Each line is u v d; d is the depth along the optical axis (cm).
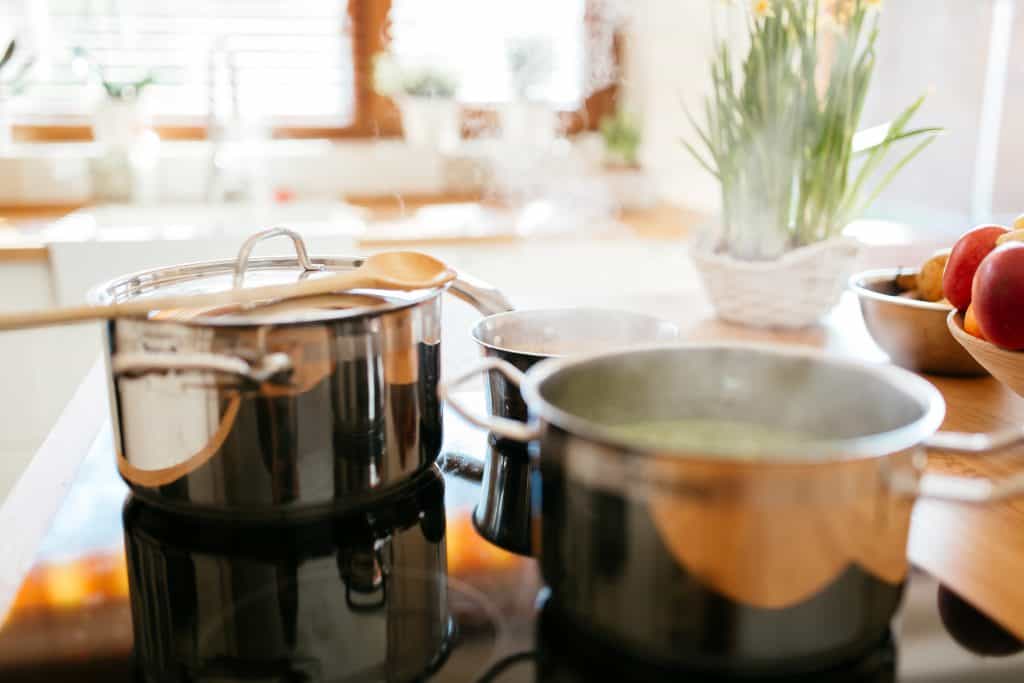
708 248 115
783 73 110
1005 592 48
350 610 48
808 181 111
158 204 236
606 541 39
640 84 278
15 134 251
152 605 48
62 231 189
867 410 47
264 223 217
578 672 42
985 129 177
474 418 44
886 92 202
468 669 42
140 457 54
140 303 51
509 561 53
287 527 57
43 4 245
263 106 267
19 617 47
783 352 50
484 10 270
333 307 57
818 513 36
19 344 163
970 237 73
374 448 55
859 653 42
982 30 175
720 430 50
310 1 262
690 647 38
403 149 261
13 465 166
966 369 85
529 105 260
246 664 43
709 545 36
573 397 48
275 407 52
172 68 257
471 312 118
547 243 202
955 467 64
